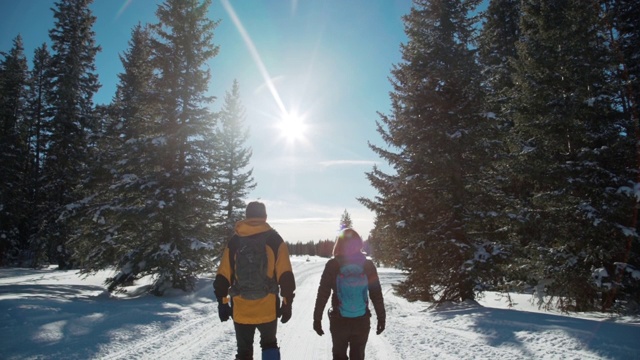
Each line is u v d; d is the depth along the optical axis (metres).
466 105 12.93
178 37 17.38
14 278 22.50
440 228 13.04
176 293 16.36
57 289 16.83
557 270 11.59
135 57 26.56
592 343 6.81
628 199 11.00
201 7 17.58
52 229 26.56
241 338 3.96
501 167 13.59
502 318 9.39
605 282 11.25
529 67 13.19
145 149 16.73
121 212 15.94
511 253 12.27
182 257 15.92
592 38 12.40
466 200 13.05
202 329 9.41
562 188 12.15
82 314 10.21
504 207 13.66
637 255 11.57
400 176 14.54
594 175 11.70
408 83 14.76
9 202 30.17
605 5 14.44
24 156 33.03
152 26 17.62
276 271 4.04
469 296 12.77
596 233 11.38
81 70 28.28
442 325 9.77
